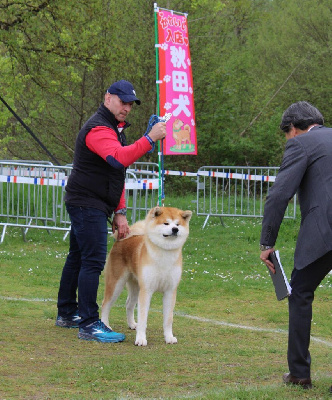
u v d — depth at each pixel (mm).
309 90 27438
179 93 9953
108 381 4367
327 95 27469
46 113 24062
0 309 6594
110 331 5582
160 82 9797
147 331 6012
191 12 23375
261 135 24766
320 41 29516
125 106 5543
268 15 30859
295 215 14172
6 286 7934
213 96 24109
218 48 24859
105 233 5656
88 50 17781
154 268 5402
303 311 4137
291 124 4363
